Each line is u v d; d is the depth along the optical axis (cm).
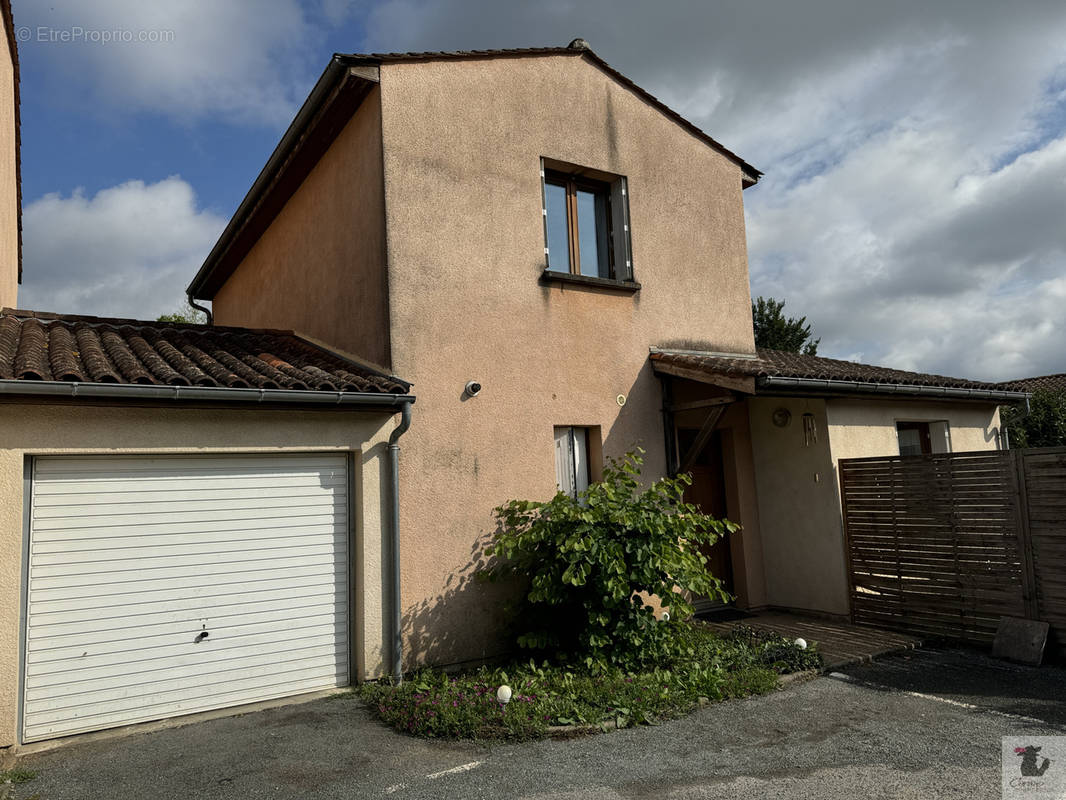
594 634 622
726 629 771
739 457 931
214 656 563
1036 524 654
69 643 508
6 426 482
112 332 700
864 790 386
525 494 722
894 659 671
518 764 435
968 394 944
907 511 759
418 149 701
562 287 783
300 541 612
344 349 756
